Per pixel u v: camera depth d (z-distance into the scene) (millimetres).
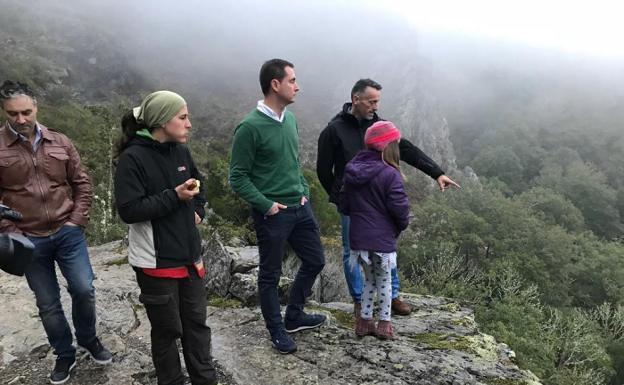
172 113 2174
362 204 3250
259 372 3045
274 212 2947
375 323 3838
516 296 22938
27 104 2482
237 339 3494
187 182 2170
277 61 2906
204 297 2498
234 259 4629
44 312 2715
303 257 3346
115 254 6289
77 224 2711
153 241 2234
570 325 20359
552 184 59531
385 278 3398
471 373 3164
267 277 3176
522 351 17703
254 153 2947
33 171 2588
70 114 23562
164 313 2293
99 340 3174
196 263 2396
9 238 2188
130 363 3131
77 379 2928
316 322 3555
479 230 30906
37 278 2695
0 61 28719
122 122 2254
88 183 2838
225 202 10312
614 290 30188
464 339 3721
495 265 27938
